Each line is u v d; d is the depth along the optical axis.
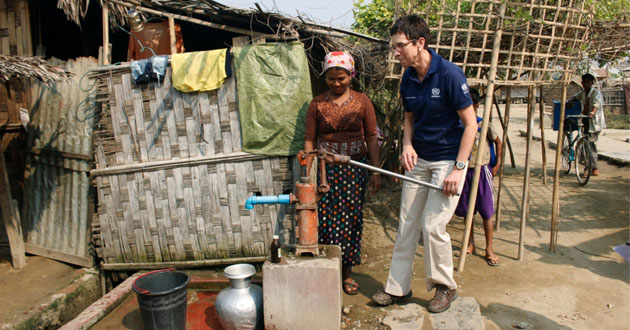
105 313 3.16
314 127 3.30
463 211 3.96
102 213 3.96
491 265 3.95
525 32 3.66
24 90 4.70
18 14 4.79
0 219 4.49
